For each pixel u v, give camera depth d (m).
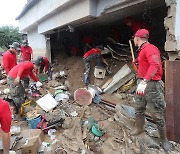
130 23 6.65
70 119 4.60
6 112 2.52
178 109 3.75
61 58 11.03
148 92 3.38
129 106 4.79
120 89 5.98
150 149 3.56
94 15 5.82
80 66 8.45
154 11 6.10
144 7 5.45
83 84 7.13
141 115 3.73
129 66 6.59
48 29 9.05
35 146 3.58
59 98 5.73
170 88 3.85
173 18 3.83
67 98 5.80
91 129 4.22
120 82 6.02
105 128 4.27
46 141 4.06
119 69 6.87
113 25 8.62
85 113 4.97
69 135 4.10
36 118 4.56
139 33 3.40
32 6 10.14
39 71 7.74
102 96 5.87
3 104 2.52
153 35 7.02
